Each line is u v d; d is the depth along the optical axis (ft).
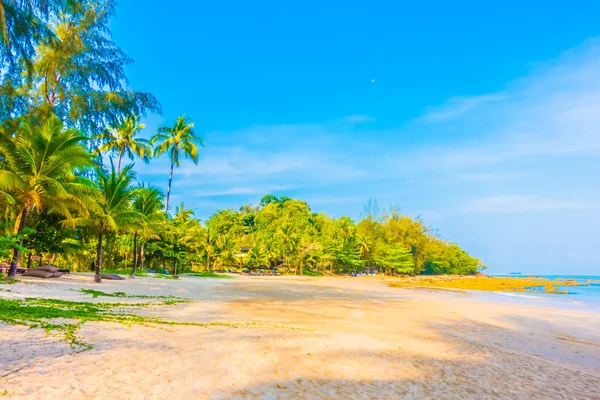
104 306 37.29
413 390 18.08
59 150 56.95
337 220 289.33
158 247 119.44
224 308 45.52
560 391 20.22
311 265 239.09
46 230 73.51
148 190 95.71
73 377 14.84
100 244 71.31
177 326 28.19
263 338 26.12
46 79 58.18
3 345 17.63
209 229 187.42
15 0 37.17
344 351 24.39
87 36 59.88
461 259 376.27
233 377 17.30
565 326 47.03
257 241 248.32
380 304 61.46
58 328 22.15
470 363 24.68
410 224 287.48
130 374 15.96
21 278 58.29
